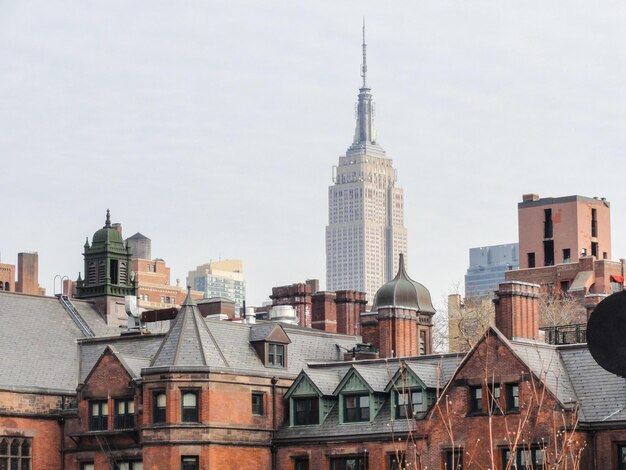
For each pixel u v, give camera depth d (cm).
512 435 16625
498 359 17362
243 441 18862
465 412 17512
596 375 17638
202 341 18962
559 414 16762
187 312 19250
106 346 19788
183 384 18600
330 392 19062
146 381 18788
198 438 18500
